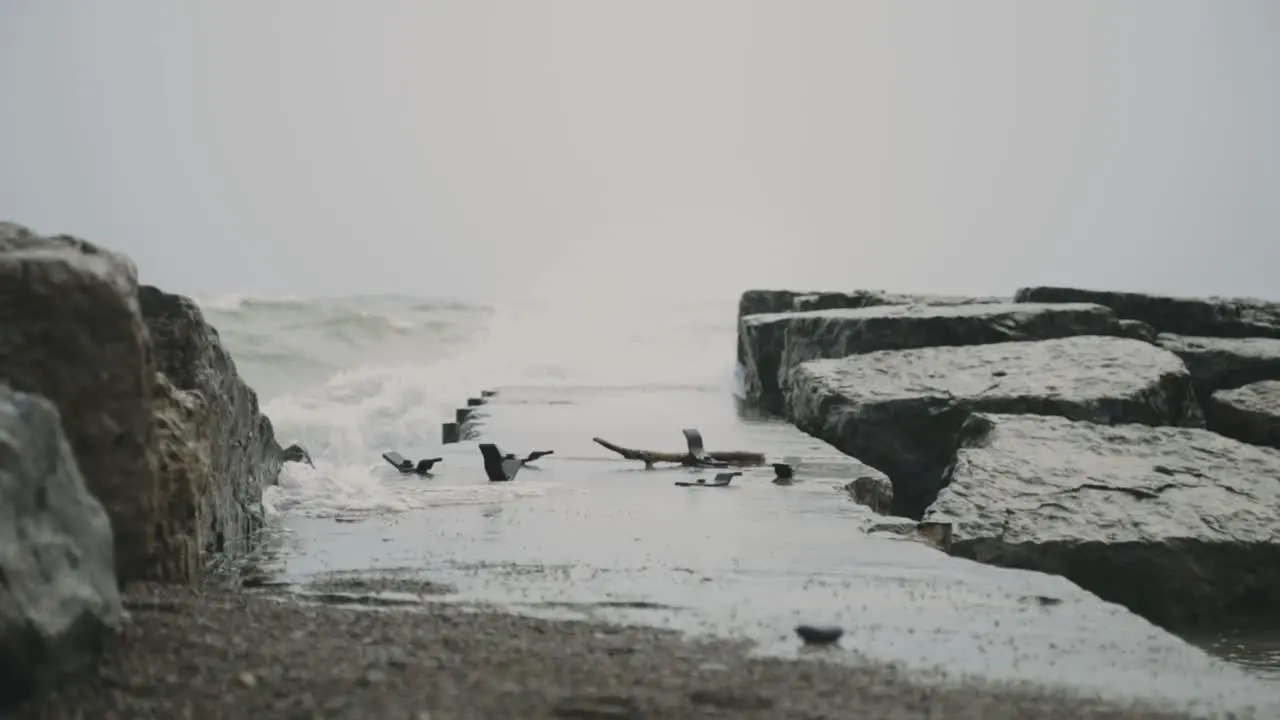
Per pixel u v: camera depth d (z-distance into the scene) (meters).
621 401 23.08
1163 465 11.84
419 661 5.19
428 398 29.09
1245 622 10.05
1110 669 5.61
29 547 4.49
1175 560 10.02
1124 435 12.88
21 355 5.57
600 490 11.63
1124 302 21.58
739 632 6.13
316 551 8.41
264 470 10.42
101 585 4.86
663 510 10.39
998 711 4.80
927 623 6.43
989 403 14.94
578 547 8.59
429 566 7.87
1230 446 12.53
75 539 4.77
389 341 39.94
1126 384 15.30
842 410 15.86
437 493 11.31
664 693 4.83
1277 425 16.58
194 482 6.89
